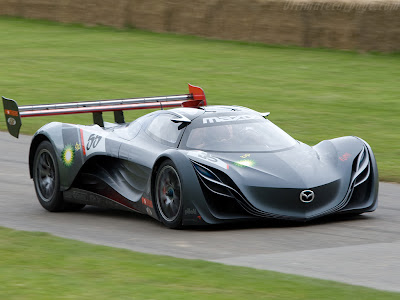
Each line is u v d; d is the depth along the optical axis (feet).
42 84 178.81
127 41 243.40
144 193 74.23
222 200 68.44
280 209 68.18
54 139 83.05
